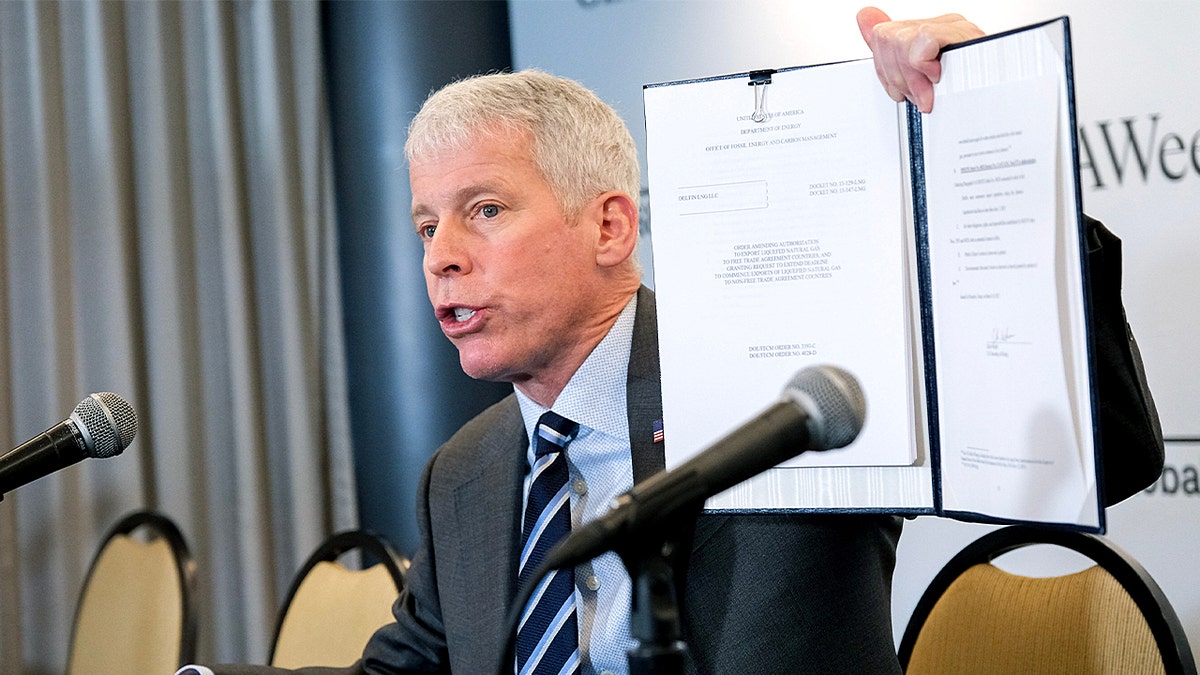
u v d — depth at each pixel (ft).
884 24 3.10
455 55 9.21
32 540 10.15
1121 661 4.33
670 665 2.46
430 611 4.80
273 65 11.10
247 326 10.93
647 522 2.45
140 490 10.50
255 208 11.23
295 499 11.13
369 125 9.43
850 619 3.92
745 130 3.31
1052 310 2.85
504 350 4.08
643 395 4.18
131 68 10.69
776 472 3.31
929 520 7.43
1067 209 2.79
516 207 4.02
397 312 9.39
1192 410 6.51
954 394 3.08
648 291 4.46
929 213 3.09
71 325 10.37
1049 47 2.79
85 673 8.54
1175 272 6.53
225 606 11.02
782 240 3.29
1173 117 6.50
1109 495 3.64
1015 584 4.82
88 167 10.46
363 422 9.69
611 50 8.65
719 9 8.12
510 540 4.44
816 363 3.27
